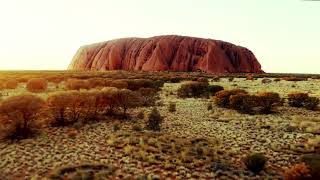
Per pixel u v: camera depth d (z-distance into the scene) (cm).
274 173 973
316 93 3197
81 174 923
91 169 980
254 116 1916
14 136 1323
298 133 1466
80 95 1662
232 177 945
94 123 1614
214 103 2405
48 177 912
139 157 1093
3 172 952
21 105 1327
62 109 1584
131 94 1870
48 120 1619
